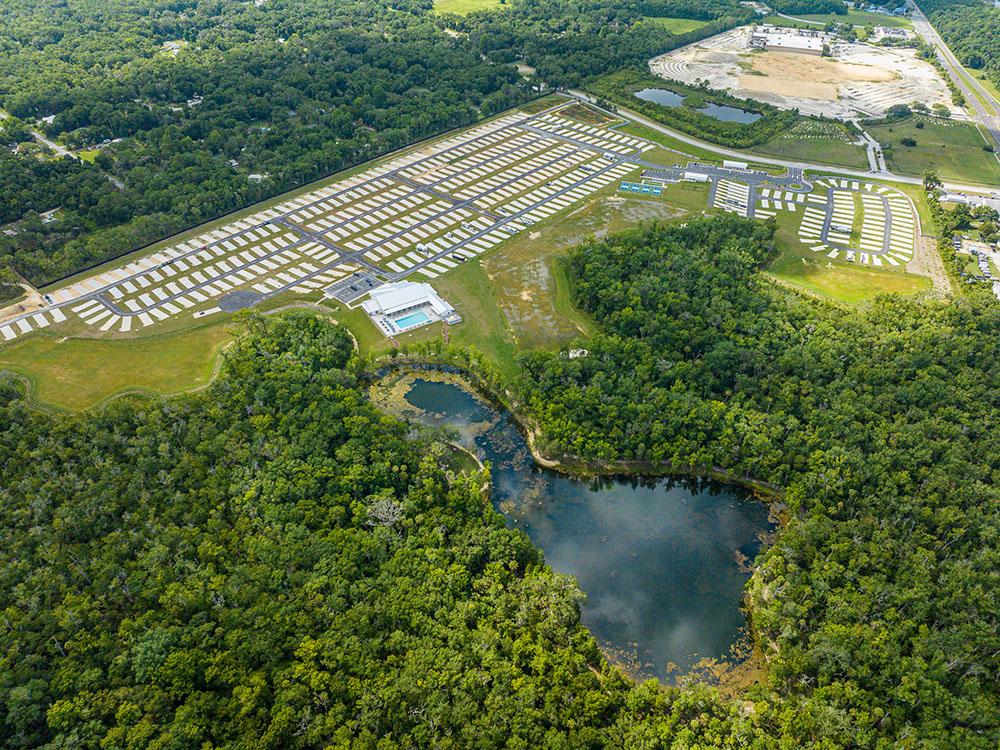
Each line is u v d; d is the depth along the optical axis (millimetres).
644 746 94562
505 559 120562
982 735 95250
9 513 120750
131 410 142875
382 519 124062
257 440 137750
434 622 107312
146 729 90062
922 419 146375
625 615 122500
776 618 115500
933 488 131125
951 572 116312
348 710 96125
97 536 119500
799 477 139375
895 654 105312
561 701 99625
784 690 107812
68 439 137000
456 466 149375
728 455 146125
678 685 111562
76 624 103250
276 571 112312
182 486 128250
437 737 94125
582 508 143000
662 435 148000
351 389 157000
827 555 123250
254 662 101188
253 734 91812
